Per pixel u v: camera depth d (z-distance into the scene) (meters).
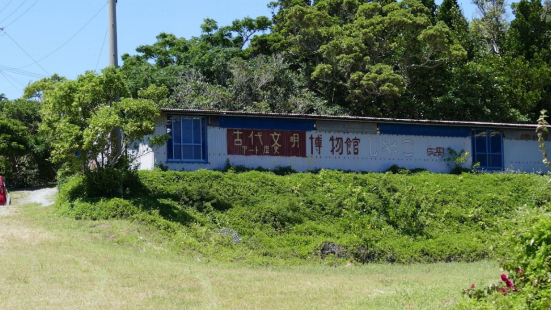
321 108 35.56
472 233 22.66
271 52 41.41
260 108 34.72
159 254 16.61
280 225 21.09
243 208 21.64
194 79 36.31
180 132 24.69
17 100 41.75
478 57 43.41
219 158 25.16
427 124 28.52
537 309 9.23
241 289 13.23
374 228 21.72
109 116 19.88
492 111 37.44
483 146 29.69
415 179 26.02
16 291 11.80
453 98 36.34
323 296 12.84
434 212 23.69
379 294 13.11
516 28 44.06
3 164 33.38
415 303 12.01
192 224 19.95
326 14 37.06
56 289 12.11
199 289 12.96
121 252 16.03
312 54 39.19
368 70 36.06
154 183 22.02
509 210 24.70
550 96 40.38
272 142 26.00
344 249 19.50
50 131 20.52
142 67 37.53
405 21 35.47
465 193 25.44
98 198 20.31
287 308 11.59
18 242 16.02
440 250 20.41
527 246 10.29
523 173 28.53
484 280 14.84
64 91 20.17
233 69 36.94
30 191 31.75
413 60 37.47
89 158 20.50
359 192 23.28
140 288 12.64
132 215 19.33
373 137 27.67
